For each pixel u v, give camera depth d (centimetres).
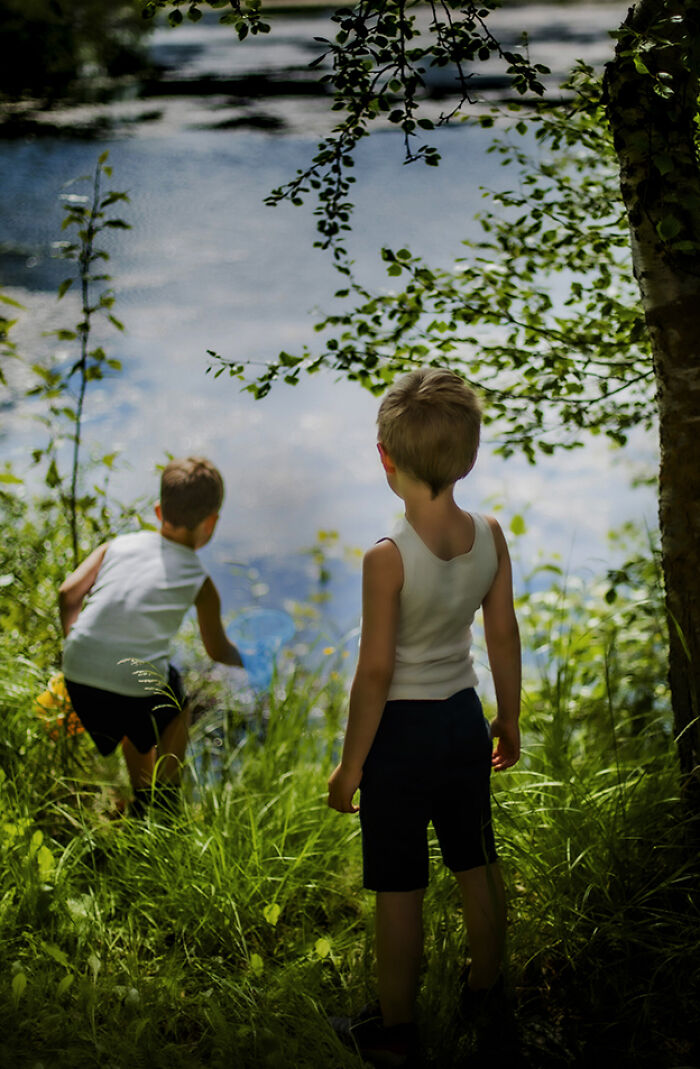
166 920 288
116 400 828
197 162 1563
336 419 836
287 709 398
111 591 336
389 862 232
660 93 237
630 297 394
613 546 621
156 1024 249
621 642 463
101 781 357
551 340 366
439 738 228
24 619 388
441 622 227
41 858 286
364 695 222
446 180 1417
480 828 239
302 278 1098
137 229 1266
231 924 288
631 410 395
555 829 295
